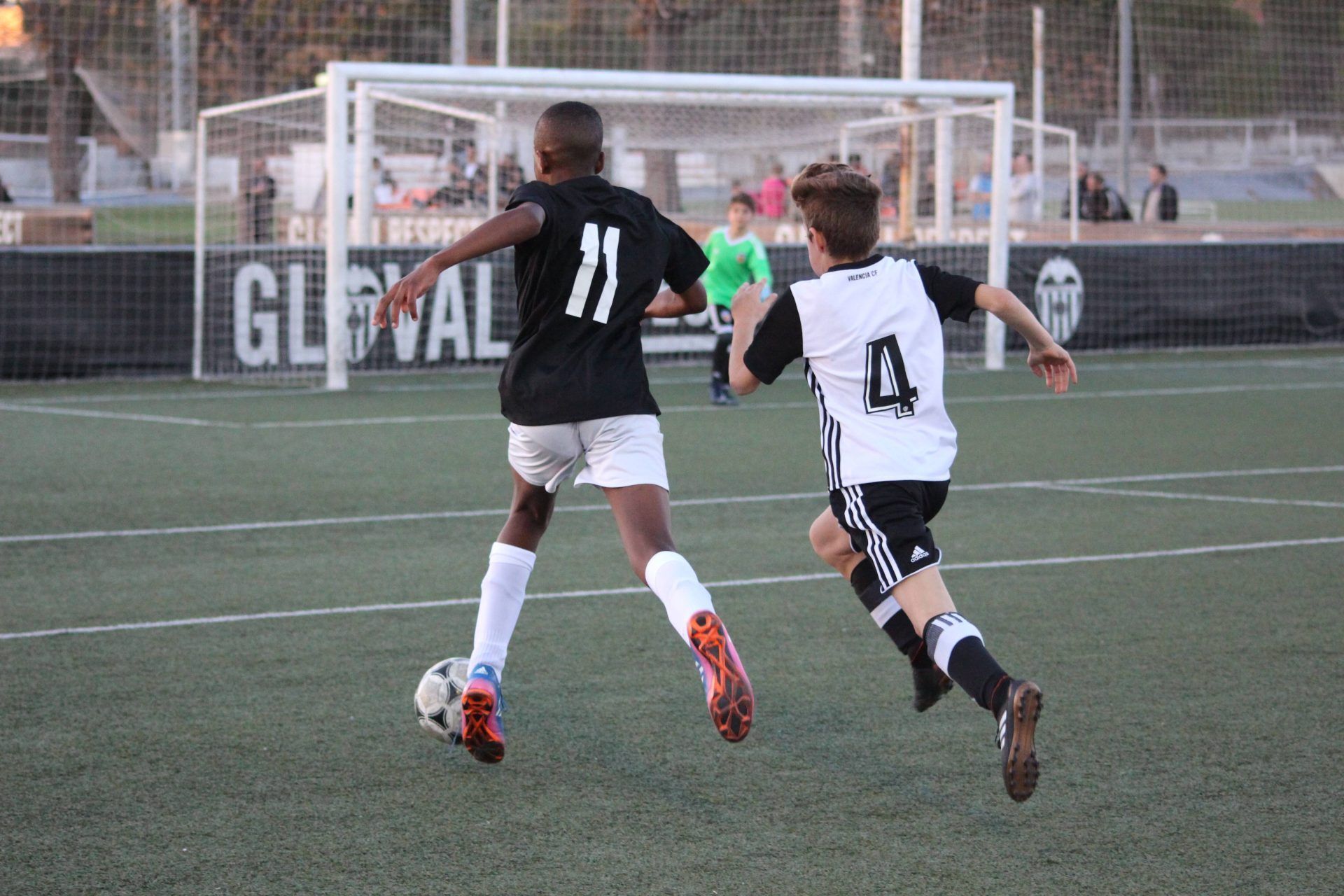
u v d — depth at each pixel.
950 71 106.38
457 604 21.59
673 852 12.48
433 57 102.94
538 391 14.19
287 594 22.09
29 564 24.03
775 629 20.44
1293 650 19.22
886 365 13.41
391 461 35.03
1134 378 55.28
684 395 50.28
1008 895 11.61
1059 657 18.86
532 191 13.88
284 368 52.97
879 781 14.30
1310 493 31.53
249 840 12.68
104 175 106.06
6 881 11.77
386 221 70.88
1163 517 28.61
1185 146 121.19
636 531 13.97
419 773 14.48
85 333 51.94
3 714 16.22
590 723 16.11
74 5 91.69
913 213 61.88
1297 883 11.85
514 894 11.57
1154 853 12.47
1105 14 104.56
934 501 13.48
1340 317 68.94
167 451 36.25
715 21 94.31
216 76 103.06
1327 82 103.88
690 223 76.50
